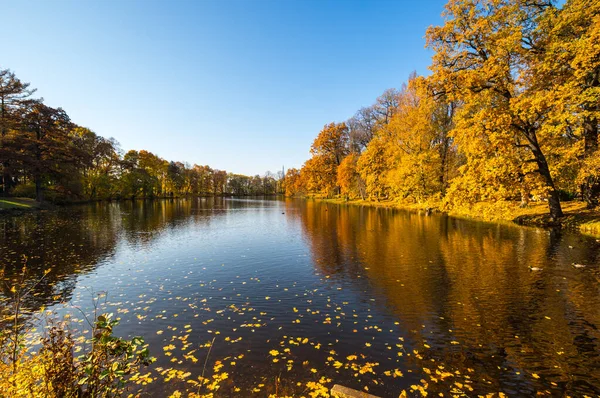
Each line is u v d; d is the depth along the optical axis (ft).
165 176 311.88
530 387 15.99
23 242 56.90
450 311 25.82
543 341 20.74
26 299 28.94
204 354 19.10
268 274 37.86
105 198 206.59
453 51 63.16
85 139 186.09
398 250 49.47
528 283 32.01
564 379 16.69
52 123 137.69
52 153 136.05
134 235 68.59
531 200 90.79
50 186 150.30
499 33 55.42
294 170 349.00
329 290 31.65
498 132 57.82
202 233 72.64
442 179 110.52
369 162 155.53
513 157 59.72
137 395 14.98
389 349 19.89
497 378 16.80
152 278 36.27
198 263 43.65
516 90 66.90
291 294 30.55
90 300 28.91
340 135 222.07
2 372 11.72
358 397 14.53
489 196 60.85
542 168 61.31
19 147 124.88
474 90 60.75
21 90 128.98
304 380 16.44
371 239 60.18
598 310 25.39
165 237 66.49
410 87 69.41
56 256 46.91
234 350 19.63
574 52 50.01
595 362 18.28
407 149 119.96
